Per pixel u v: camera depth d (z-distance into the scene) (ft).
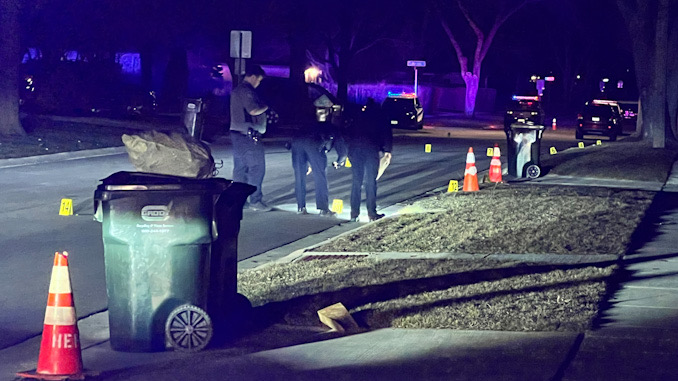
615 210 47.83
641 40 95.40
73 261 35.58
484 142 113.70
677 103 96.53
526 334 24.06
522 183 63.36
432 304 27.22
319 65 199.72
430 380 20.26
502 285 29.84
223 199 23.45
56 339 20.47
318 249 37.73
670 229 42.75
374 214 46.32
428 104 214.48
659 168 71.72
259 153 48.98
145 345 22.79
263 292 29.40
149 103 132.87
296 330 25.08
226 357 22.44
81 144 86.69
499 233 40.37
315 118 47.57
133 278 22.62
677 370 20.74
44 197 54.13
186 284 22.72
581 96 286.87
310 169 49.70
